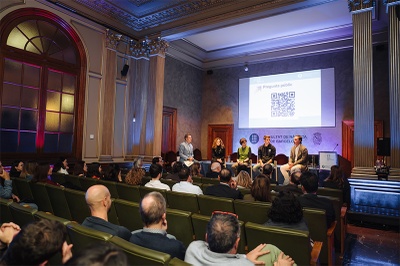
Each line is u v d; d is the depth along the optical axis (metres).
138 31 8.05
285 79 9.22
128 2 6.82
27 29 5.87
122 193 3.64
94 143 7.08
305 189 2.89
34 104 5.98
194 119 10.48
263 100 9.59
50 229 1.00
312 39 8.57
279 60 9.37
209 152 10.55
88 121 6.96
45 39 6.18
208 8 6.79
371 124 4.80
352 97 8.07
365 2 5.02
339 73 8.32
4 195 3.34
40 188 3.44
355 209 4.69
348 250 3.45
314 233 2.40
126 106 7.98
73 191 2.91
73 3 6.59
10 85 5.59
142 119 7.96
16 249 0.94
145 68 8.04
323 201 2.71
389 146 4.99
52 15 6.24
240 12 6.45
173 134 9.55
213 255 1.33
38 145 6.04
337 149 8.26
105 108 7.32
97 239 1.44
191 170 5.42
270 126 9.41
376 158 7.55
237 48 9.74
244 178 4.04
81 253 0.73
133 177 3.79
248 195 3.04
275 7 6.03
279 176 6.96
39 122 6.05
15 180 3.85
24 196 3.82
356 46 5.07
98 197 1.88
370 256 3.26
